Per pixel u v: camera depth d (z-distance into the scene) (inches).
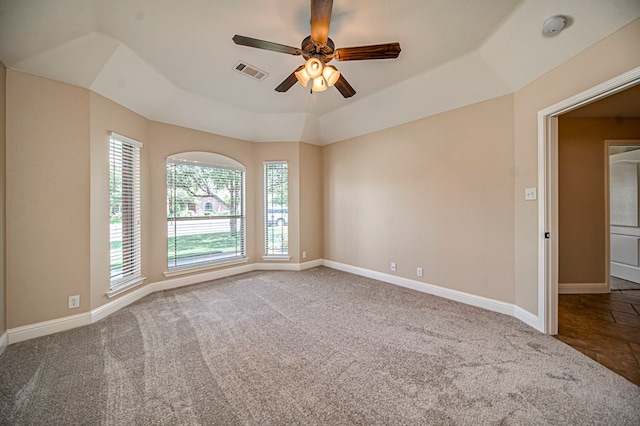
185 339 86.7
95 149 101.7
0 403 58.2
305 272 173.5
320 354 77.6
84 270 98.2
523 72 91.4
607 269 131.6
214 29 84.6
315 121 171.9
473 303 114.5
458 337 86.9
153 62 104.0
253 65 106.9
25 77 86.4
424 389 62.5
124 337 88.2
